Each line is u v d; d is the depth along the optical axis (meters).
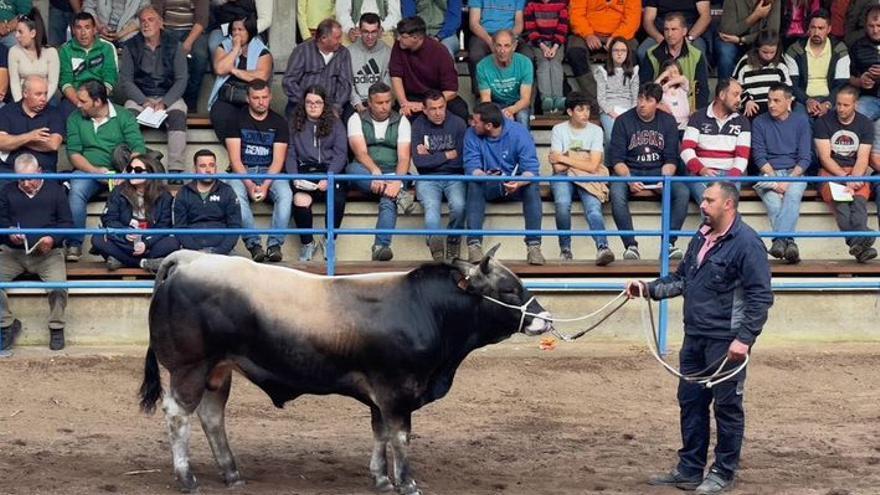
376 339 10.85
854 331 16.81
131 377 14.87
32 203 15.64
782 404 14.68
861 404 14.69
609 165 18.17
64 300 15.60
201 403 11.23
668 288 11.63
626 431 13.59
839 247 18.03
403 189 17.11
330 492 11.22
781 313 16.75
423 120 17.08
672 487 11.60
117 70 18.17
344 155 17.05
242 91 17.42
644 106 17.23
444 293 11.08
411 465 12.16
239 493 11.10
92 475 11.50
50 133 16.86
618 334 16.56
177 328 10.84
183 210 15.98
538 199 16.64
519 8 19.12
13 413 13.71
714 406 11.41
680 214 17.25
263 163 16.97
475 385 14.93
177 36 18.05
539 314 11.19
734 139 17.38
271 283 10.91
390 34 18.97
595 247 17.73
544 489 11.46
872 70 18.70
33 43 17.58
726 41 19.45
